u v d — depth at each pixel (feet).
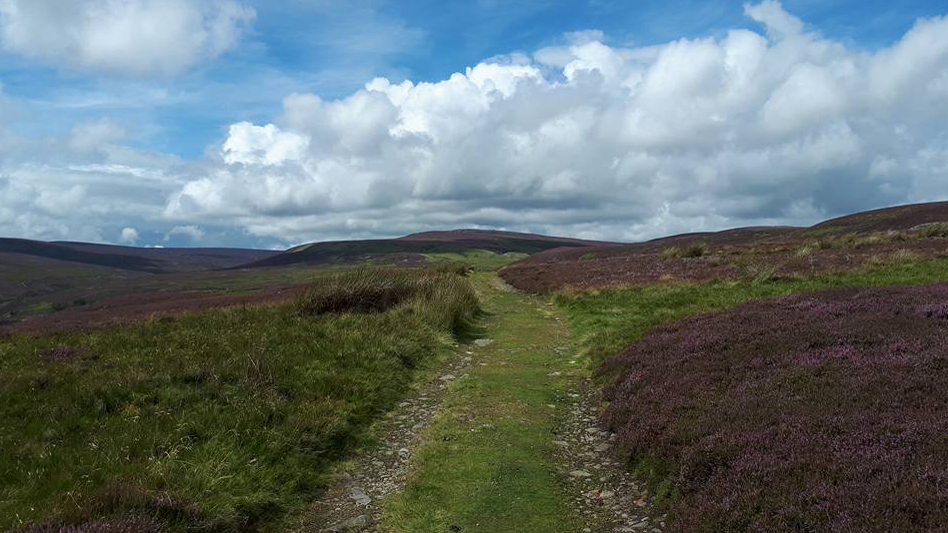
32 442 26.66
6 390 33.60
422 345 51.72
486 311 78.59
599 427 33.17
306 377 38.37
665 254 145.28
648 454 26.13
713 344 39.96
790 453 21.47
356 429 33.04
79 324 69.05
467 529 22.15
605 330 56.34
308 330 52.08
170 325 58.65
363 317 58.70
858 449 20.59
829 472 19.47
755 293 68.03
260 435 28.66
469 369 47.14
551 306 84.58
